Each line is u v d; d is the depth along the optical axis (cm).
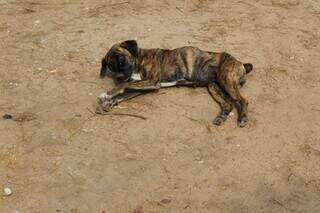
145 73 235
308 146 218
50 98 237
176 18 297
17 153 211
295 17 303
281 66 260
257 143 218
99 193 198
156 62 235
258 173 207
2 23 289
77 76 249
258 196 199
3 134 218
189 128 223
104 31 283
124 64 232
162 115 228
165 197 197
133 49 235
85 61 259
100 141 216
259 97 239
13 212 191
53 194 197
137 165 208
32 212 191
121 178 203
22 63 258
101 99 229
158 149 214
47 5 308
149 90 238
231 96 228
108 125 223
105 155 211
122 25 288
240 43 276
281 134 222
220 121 224
